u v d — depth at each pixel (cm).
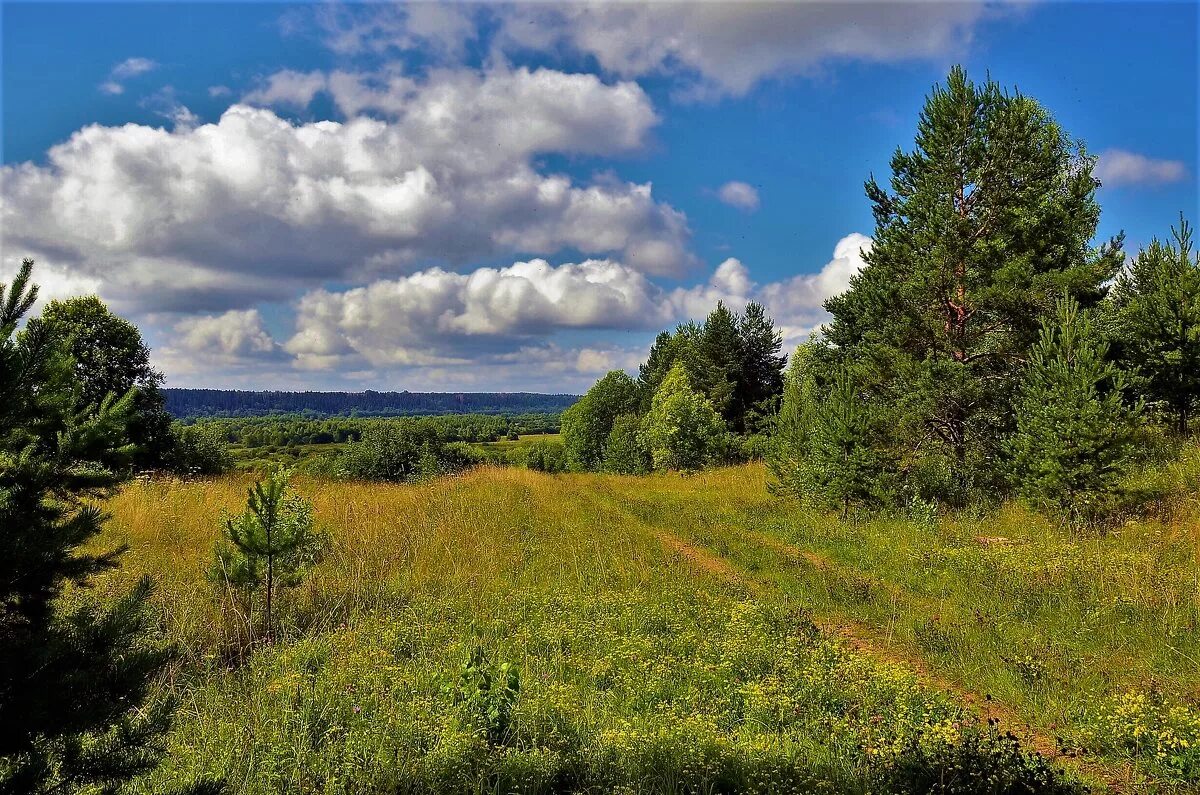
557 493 2233
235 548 864
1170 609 799
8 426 292
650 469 3759
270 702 585
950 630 838
